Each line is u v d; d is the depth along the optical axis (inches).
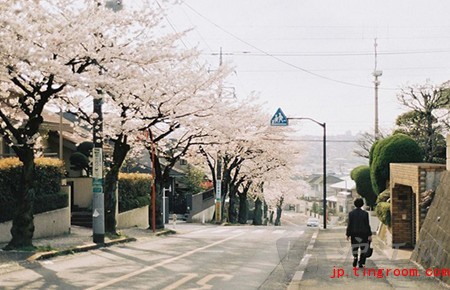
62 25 593.0
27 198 621.0
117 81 667.4
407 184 600.7
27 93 609.0
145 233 1006.4
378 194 854.5
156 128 1133.7
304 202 4097.0
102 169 746.2
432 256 458.9
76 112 804.6
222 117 1103.6
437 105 1077.8
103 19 650.2
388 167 819.4
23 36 561.0
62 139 1110.4
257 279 475.2
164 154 1169.4
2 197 695.7
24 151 616.7
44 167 821.9
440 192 493.4
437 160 1032.2
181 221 1770.4
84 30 602.5
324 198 1492.4
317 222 2449.6
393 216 661.3
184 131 1182.9
